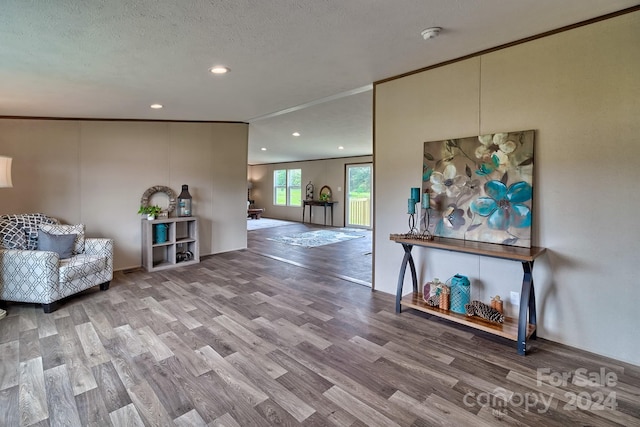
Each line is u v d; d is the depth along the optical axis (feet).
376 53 8.84
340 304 10.73
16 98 11.44
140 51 8.13
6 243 10.84
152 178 16.08
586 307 7.67
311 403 5.97
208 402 5.97
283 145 26.55
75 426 5.37
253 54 8.59
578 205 7.65
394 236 9.87
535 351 7.72
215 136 17.93
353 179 31.86
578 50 7.47
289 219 38.19
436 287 9.40
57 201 13.94
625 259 7.16
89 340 8.21
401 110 10.80
